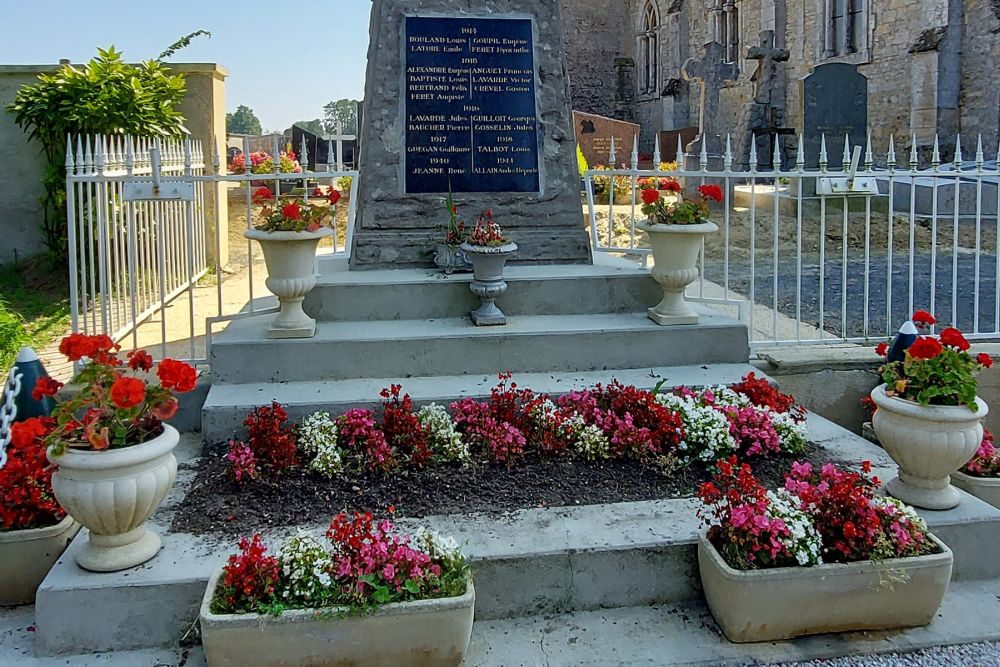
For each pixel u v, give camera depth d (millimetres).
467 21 6523
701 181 14008
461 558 3381
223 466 4461
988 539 3992
